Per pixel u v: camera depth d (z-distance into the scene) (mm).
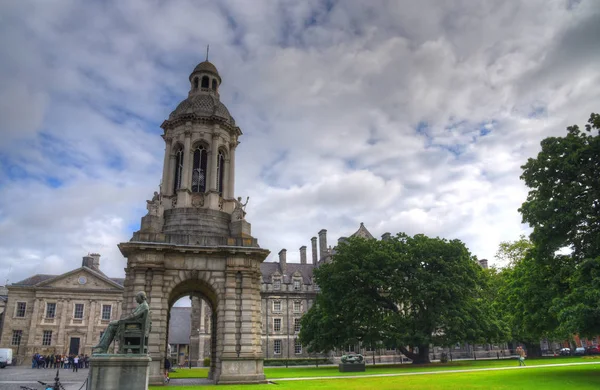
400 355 85750
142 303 18922
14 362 78000
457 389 26344
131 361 17547
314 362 81875
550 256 33719
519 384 28188
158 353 31359
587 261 29125
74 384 33781
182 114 40156
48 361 68188
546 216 32625
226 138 41406
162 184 39656
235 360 32500
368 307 54781
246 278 34844
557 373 35156
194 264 34531
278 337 90562
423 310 56625
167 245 33812
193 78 43719
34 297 82500
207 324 91312
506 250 79062
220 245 35625
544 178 33969
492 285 76375
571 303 29250
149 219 35250
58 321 81812
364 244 59000
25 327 80812
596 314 26828
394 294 57188
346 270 57812
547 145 34250
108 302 85125
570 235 32625
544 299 34750
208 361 82062
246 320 33750
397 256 56938
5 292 103312
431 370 45625
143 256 33469
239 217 38156
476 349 94062
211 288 35188
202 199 38781
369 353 87562
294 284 95938
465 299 58469
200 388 28812
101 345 18047
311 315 64188
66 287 83625
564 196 32125
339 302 56469
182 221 36938
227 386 30156
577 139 32906
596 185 31484
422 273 55875
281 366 74938
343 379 36406
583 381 28922
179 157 40781
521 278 38281
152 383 30391
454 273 56906
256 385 30969
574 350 80688
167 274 33781
